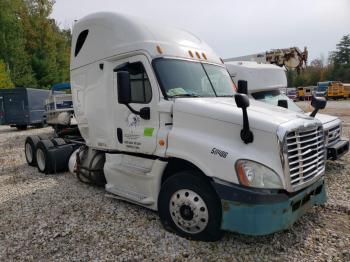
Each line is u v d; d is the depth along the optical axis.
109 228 4.67
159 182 4.71
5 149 12.95
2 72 37.84
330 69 91.88
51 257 3.97
